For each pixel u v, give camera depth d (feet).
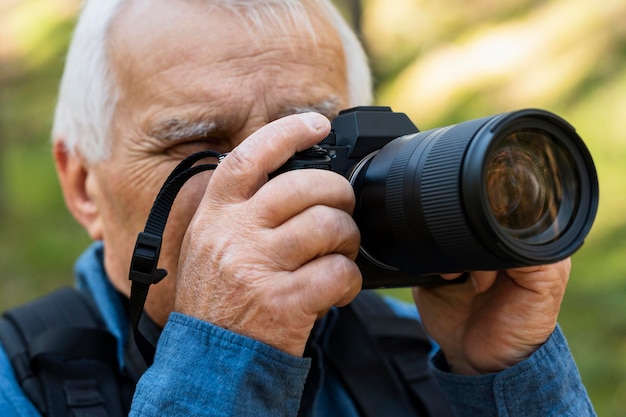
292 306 3.53
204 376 3.52
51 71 17.92
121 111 4.63
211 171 4.49
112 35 4.67
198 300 3.68
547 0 12.55
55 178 18.52
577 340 9.89
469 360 4.47
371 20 13.20
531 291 4.22
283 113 4.52
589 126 11.25
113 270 4.95
